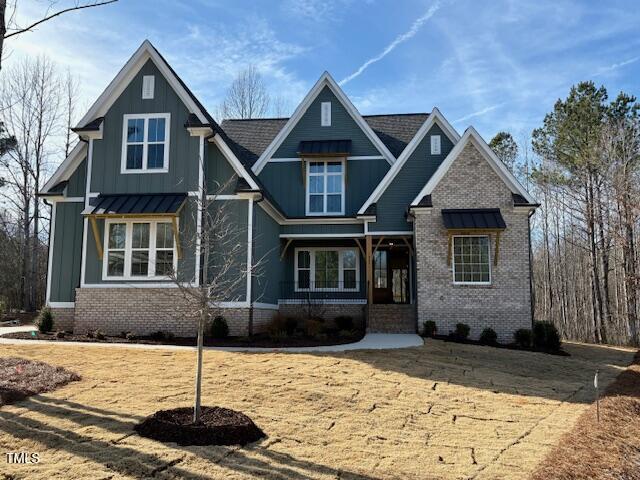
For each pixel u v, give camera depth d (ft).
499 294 61.62
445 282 62.44
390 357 45.75
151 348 46.68
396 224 68.85
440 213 63.62
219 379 34.86
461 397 34.53
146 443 22.98
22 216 122.01
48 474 19.49
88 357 40.75
